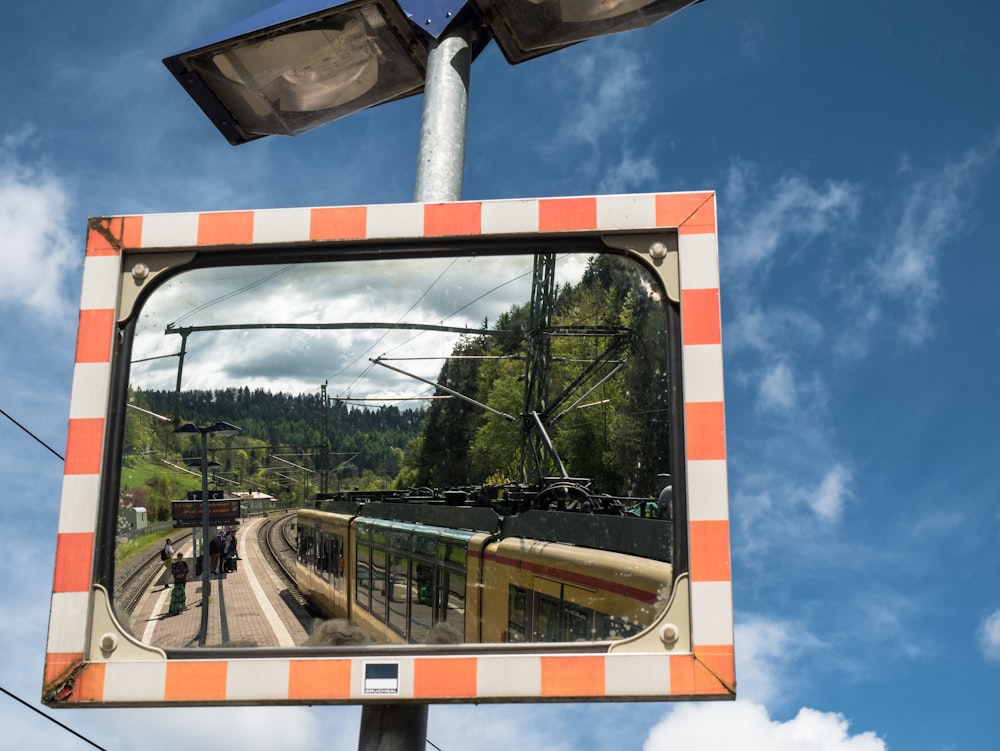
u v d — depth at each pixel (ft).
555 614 7.42
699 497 6.63
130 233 7.37
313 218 7.36
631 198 7.15
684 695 6.42
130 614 6.77
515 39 11.05
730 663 6.42
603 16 10.69
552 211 7.19
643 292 7.14
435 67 9.98
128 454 7.09
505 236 7.23
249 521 7.30
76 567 6.77
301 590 7.31
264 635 6.91
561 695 6.49
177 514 7.13
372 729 6.89
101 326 7.20
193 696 6.59
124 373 7.19
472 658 6.60
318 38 10.91
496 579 7.51
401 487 8.05
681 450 6.79
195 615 6.90
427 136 9.64
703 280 6.97
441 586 8.29
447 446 7.96
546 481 8.11
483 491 9.34
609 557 7.43
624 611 7.04
